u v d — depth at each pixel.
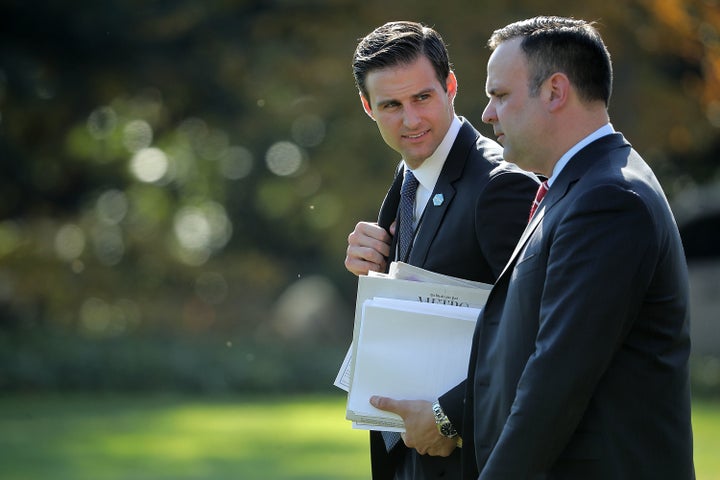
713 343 46.22
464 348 10.69
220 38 51.72
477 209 10.73
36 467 23.81
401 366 10.73
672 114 47.66
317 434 28.98
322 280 67.00
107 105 56.50
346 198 56.41
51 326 59.00
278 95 55.88
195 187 70.62
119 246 67.38
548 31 9.39
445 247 11.01
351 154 56.12
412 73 10.97
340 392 41.97
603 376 8.76
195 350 44.06
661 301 8.74
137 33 51.81
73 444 27.16
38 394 40.09
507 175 10.71
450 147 11.22
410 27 11.20
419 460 11.09
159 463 24.31
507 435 8.66
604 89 9.39
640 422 8.73
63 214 63.97
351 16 49.72
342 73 51.16
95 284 64.69
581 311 8.51
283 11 50.84
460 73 45.47
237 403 37.16
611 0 37.59
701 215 48.06
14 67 51.12
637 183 8.77
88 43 51.84
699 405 34.84
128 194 69.06
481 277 10.98
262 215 69.75
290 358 43.81
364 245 11.94
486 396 9.54
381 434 11.59
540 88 9.36
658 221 8.68
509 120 9.47
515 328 9.16
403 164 12.11
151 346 44.06
